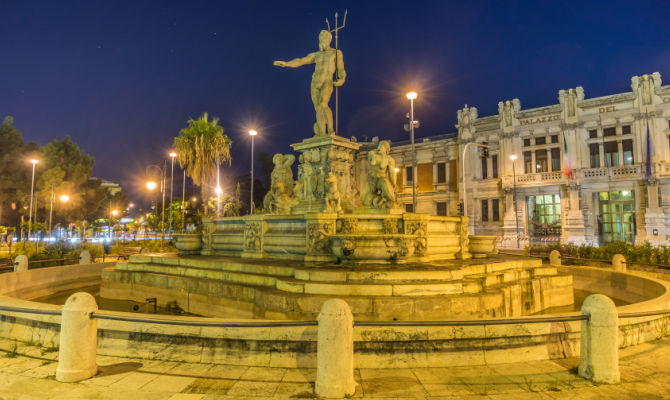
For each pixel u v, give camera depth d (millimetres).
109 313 6441
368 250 9969
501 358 6133
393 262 10156
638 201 36438
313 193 13750
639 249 19062
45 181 51000
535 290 10461
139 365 6062
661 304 7602
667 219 34719
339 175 14141
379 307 7746
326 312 5141
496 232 44656
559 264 16781
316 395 5020
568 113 40344
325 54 14539
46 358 6367
